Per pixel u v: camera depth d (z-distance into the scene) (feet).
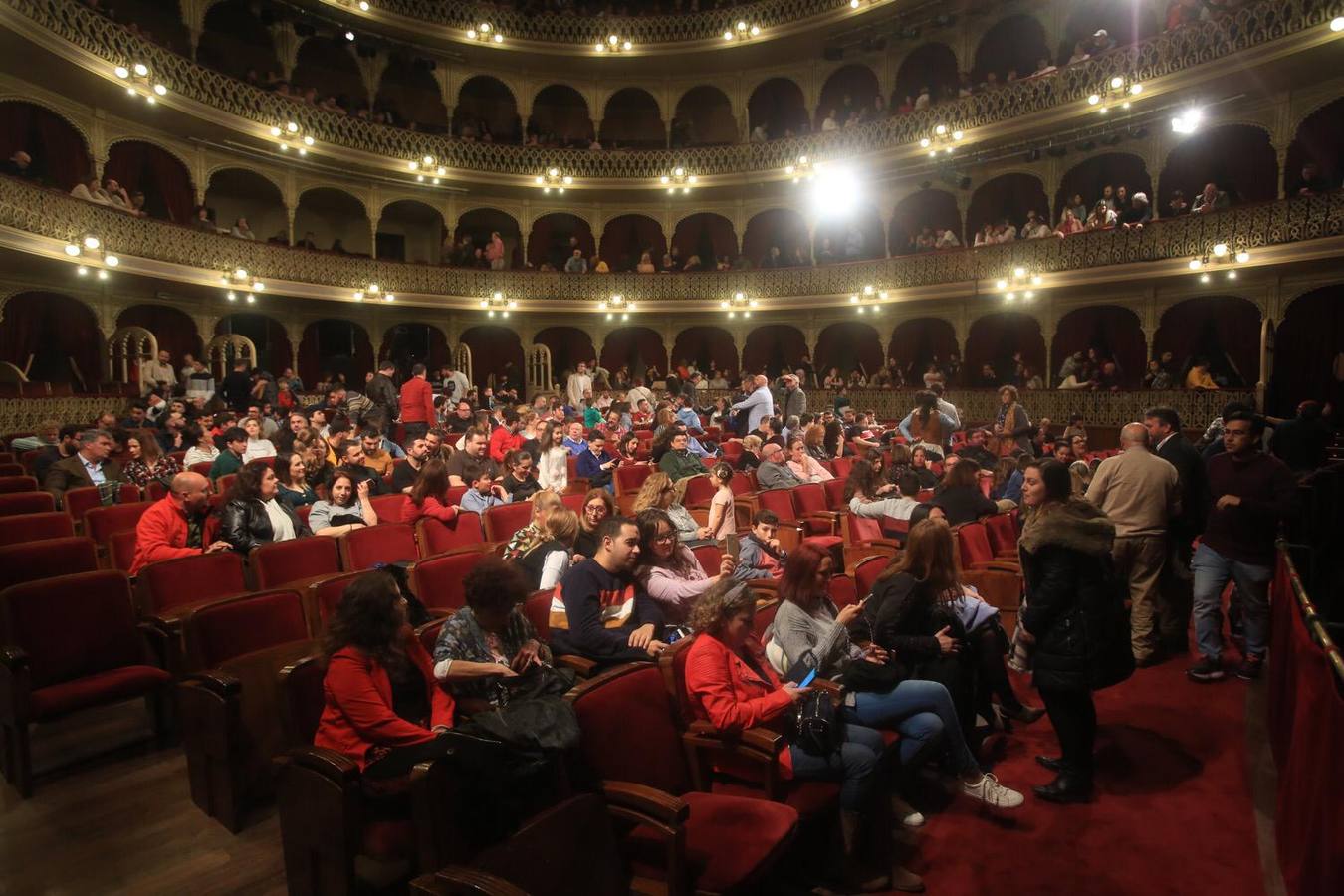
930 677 13.85
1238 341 58.49
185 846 12.21
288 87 64.13
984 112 63.10
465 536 22.91
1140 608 19.51
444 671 11.50
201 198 61.11
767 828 9.96
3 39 42.70
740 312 80.23
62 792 13.78
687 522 22.48
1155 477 19.20
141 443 31.37
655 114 87.51
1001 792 13.12
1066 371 62.28
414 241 83.10
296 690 11.31
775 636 13.07
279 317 68.59
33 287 51.26
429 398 38.32
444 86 76.23
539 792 9.21
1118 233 56.70
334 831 9.96
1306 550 19.38
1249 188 57.77
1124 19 62.59
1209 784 13.89
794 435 37.11
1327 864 8.55
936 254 67.77
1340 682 8.93
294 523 21.85
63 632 14.65
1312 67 48.26
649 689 11.09
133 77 49.88
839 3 69.05
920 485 28.30
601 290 79.82
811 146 73.26
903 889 11.16
